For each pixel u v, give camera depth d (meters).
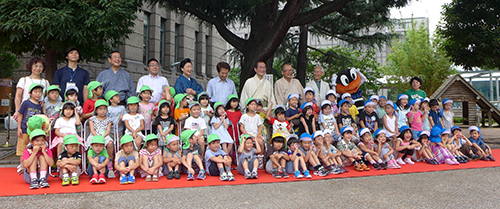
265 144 7.00
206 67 26.47
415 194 4.74
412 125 8.45
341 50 22.77
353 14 12.20
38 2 7.52
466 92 18.89
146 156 5.77
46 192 4.81
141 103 6.86
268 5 11.45
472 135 8.29
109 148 6.06
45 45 8.69
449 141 7.95
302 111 7.49
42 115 5.85
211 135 6.18
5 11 7.46
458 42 11.83
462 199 4.45
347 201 4.38
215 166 6.11
